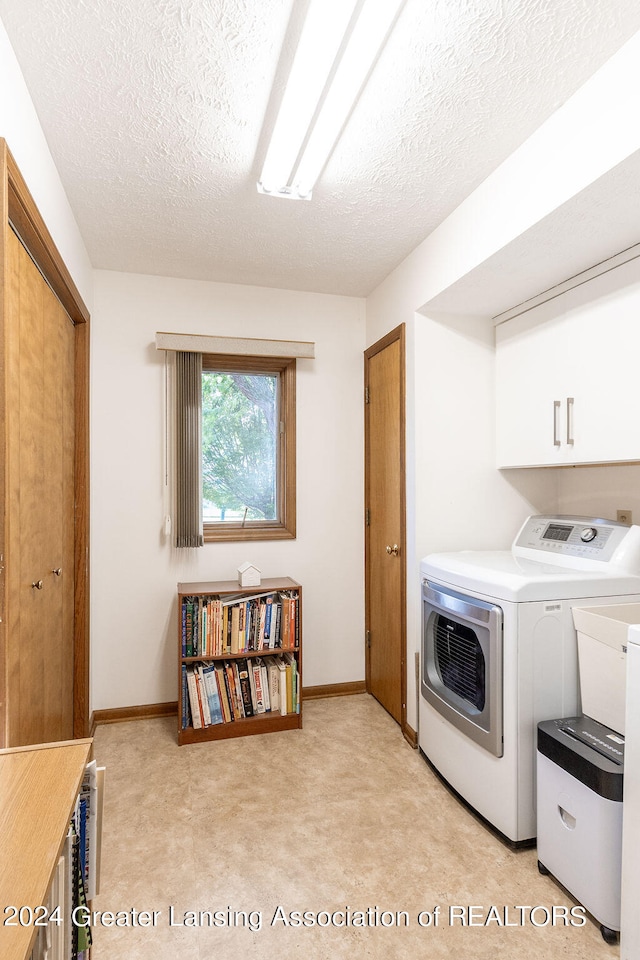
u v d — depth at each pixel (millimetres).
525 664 1886
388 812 2115
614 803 1510
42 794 943
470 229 2145
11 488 1502
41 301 1904
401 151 1860
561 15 1304
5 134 1348
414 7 1268
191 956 1466
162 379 3014
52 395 2084
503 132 1763
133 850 1879
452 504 2699
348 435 3346
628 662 1456
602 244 1910
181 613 2693
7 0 1270
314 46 1341
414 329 2656
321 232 2477
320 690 3275
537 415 2428
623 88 1417
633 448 1905
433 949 1488
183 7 1290
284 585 2955
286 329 3223
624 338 1946
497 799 1945
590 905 1556
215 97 1601
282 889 1702
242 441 3279
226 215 2322
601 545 2139
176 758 2527
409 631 2721
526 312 2498
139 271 2947
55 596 2143
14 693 1520
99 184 2074
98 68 1487
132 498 2969
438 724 2359
